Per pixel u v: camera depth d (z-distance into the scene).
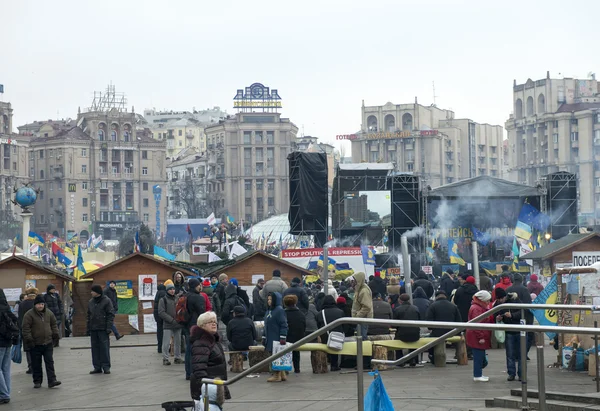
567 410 12.23
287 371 21.27
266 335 20.23
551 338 12.67
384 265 62.66
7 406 18.25
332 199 79.56
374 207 73.06
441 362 19.27
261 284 29.08
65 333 36.44
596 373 12.23
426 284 31.70
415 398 15.73
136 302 37.59
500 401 13.55
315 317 24.20
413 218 63.78
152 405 17.70
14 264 35.09
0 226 194.75
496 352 19.48
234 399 17.53
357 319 12.18
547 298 22.39
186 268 38.88
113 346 31.52
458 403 15.09
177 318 21.25
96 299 23.22
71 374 23.20
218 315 26.47
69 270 51.53
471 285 25.53
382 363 12.65
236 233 146.12
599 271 21.41
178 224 141.88
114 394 19.38
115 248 145.88
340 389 18.11
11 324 18.67
